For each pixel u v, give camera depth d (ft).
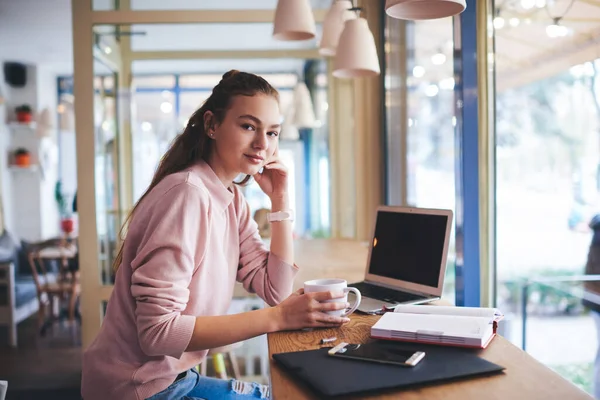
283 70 14.43
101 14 10.48
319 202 15.10
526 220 6.42
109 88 11.16
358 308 4.85
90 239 10.44
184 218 4.00
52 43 22.30
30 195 26.30
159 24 10.87
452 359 3.42
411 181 9.95
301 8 7.89
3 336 16.15
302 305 4.16
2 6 17.51
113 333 4.22
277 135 4.67
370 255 6.11
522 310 6.57
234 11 10.89
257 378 9.39
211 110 4.56
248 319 4.05
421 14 5.05
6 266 15.14
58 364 13.20
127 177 11.94
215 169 4.68
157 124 12.79
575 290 6.00
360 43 7.79
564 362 6.31
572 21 5.54
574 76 5.56
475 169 6.48
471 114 6.44
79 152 10.39
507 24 6.31
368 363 3.37
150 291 3.85
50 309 17.53
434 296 5.19
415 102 9.56
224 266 4.54
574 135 5.64
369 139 11.81
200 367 8.83
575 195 5.72
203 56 13.41
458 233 6.69
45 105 27.12
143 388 4.15
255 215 13.29
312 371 3.26
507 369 3.33
